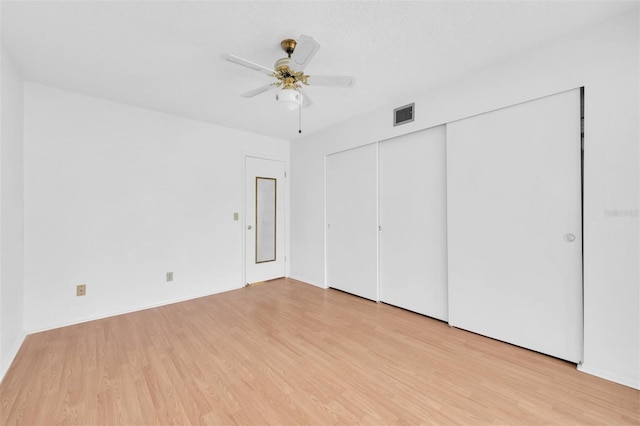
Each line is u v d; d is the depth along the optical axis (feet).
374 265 11.27
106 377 6.15
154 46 6.66
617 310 5.84
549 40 6.66
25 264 8.26
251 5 5.32
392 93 9.43
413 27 6.07
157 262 10.85
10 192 7.04
